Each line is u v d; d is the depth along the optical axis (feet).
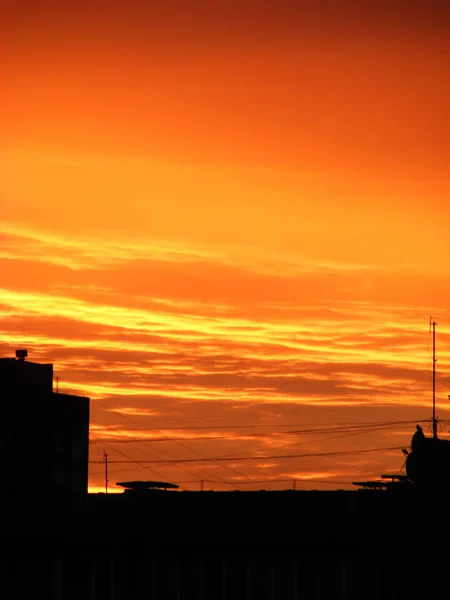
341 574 496.23
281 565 498.28
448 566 497.87
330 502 510.17
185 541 511.40
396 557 500.74
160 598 500.74
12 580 507.71
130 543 512.63
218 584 499.92
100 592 502.79
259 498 515.09
